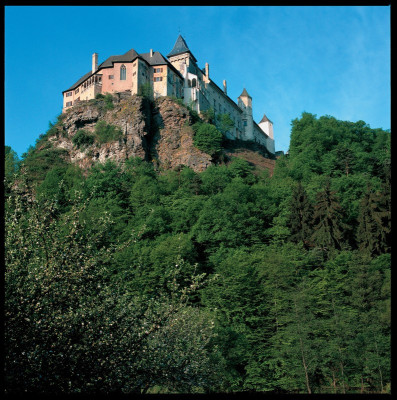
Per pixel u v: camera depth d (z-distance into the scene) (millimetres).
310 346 41156
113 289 15805
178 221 74188
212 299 48625
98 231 16609
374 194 64312
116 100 123062
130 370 14992
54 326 13555
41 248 15203
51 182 90062
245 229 69688
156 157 117750
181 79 138750
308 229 66312
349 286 49562
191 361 19000
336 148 108812
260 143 177125
